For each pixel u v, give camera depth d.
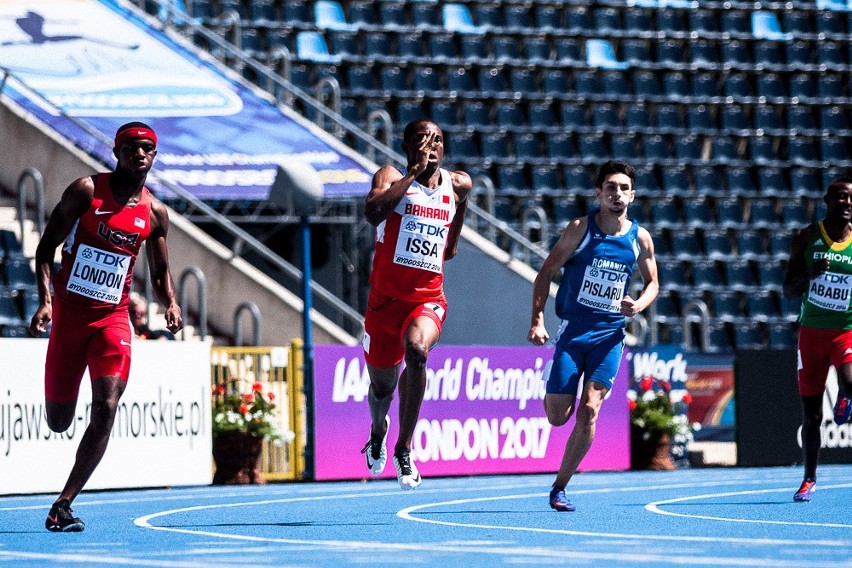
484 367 38.22
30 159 46.50
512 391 38.84
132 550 16.94
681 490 30.53
